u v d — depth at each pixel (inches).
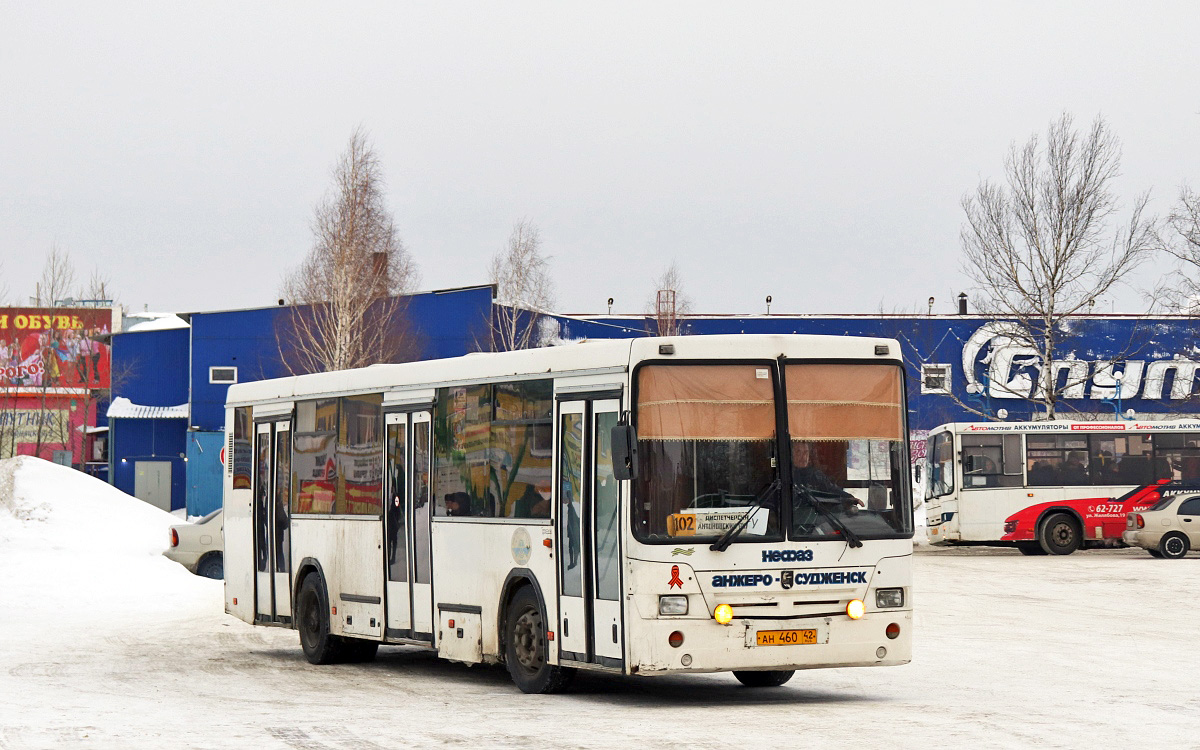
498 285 2484.0
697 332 2485.2
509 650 544.4
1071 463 1521.9
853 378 494.6
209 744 388.8
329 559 678.5
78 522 1392.7
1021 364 2417.6
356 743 390.0
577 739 396.5
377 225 2176.4
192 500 2297.0
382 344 2193.7
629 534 468.8
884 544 487.8
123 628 887.1
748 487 477.1
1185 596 1051.9
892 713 462.0
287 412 727.7
